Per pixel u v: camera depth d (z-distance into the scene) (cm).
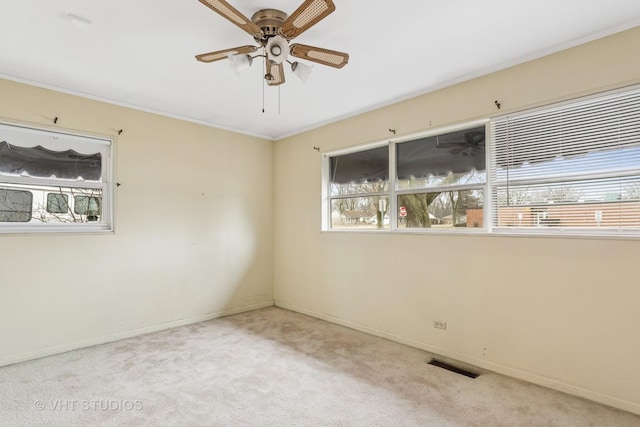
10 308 289
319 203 427
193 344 332
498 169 282
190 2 193
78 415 211
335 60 220
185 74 288
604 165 231
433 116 318
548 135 255
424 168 334
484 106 284
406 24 217
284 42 199
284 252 476
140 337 352
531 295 257
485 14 206
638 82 215
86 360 294
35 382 254
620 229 225
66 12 202
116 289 346
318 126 430
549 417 211
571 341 239
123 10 200
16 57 259
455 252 301
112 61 265
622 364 219
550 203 254
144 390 243
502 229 279
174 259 389
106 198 349
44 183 316
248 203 463
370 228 381
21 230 303
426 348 318
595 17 210
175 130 393
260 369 277
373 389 245
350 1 192
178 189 395
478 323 286
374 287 364
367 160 386
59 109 316
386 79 299
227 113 389
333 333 366
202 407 221
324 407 222
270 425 203
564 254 243
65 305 316
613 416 211
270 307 478
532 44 242
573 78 240
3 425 201
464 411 218
